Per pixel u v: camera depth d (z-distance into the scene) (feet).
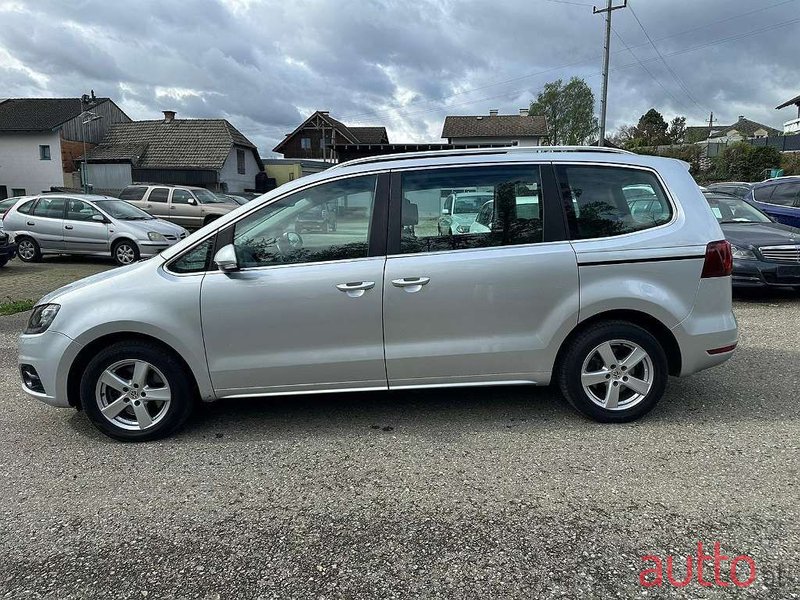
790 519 9.09
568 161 12.47
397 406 14.15
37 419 13.92
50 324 12.14
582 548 8.52
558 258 12.04
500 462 11.20
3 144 126.62
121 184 124.67
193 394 12.84
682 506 9.53
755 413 13.23
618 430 12.48
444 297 12.01
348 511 9.65
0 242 37.99
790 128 190.70
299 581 7.97
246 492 10.35
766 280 24.53
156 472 11.16
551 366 12.45
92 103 133.69
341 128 188.85
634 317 12.59
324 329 12.07
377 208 12.16
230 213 12.27
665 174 12.61
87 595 7.77
